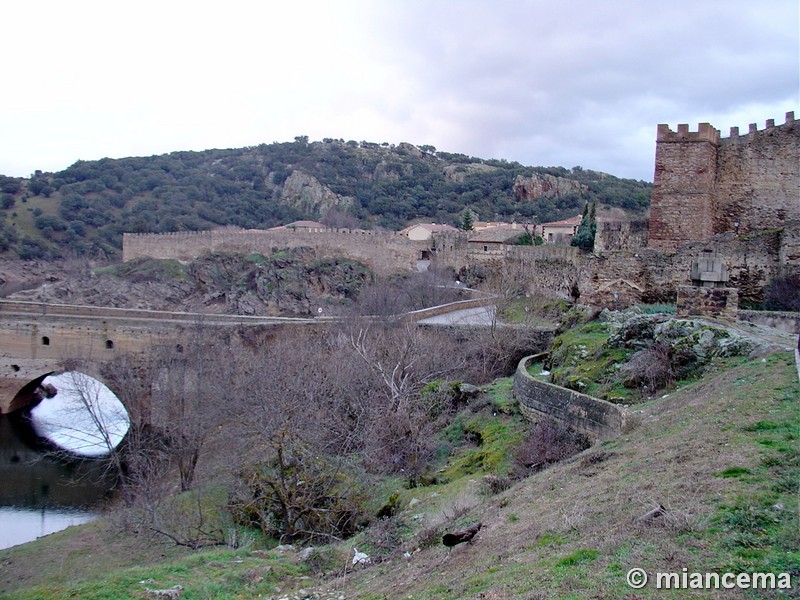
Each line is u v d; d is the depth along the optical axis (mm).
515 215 139250
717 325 21078
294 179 173875
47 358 50844
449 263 81188
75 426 48312
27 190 142750
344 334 44000
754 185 33438
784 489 9227
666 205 33625
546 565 9258
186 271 91188
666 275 30188
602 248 45781
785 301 27750
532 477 15930
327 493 23109
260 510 22703
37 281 100562
